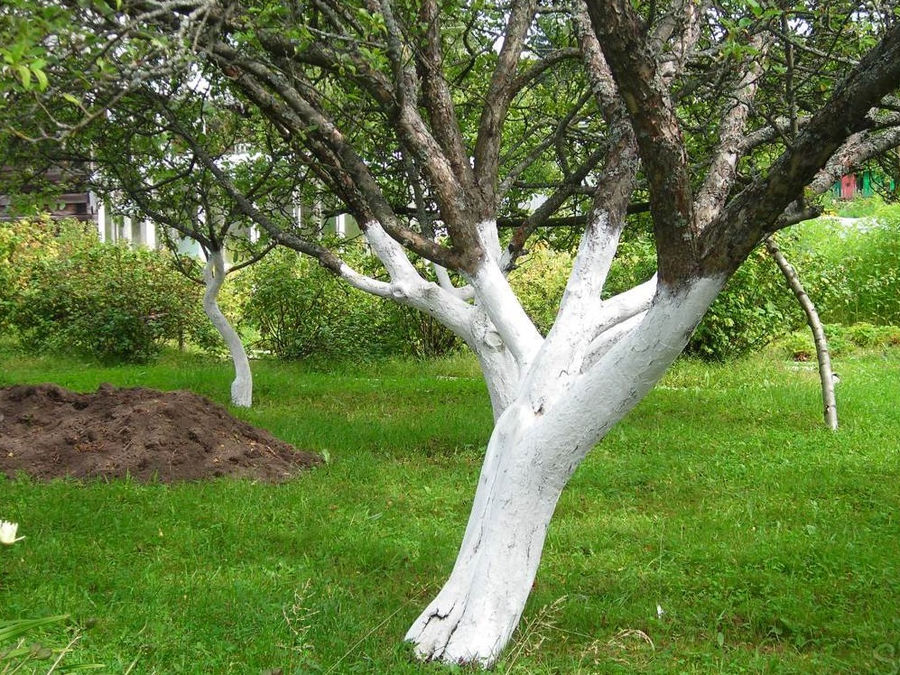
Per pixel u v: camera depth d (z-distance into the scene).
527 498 3.93
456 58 7.40
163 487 6.56
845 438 8.72
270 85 4.46
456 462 7.84
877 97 3.02
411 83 4.72
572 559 5.49
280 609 4.45
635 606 4.75
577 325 4.22
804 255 15.03
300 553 5.48
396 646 4.07
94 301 14.55
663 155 3.35
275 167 8.70
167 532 5.63
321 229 9.47
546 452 3.86
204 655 4.00
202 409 7.87
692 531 5.95
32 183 7.36
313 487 6.86
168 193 9.39
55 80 3.58
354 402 10.83
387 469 7.46
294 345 14.28
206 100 6.56
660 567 5.31
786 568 5.30
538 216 5.91
